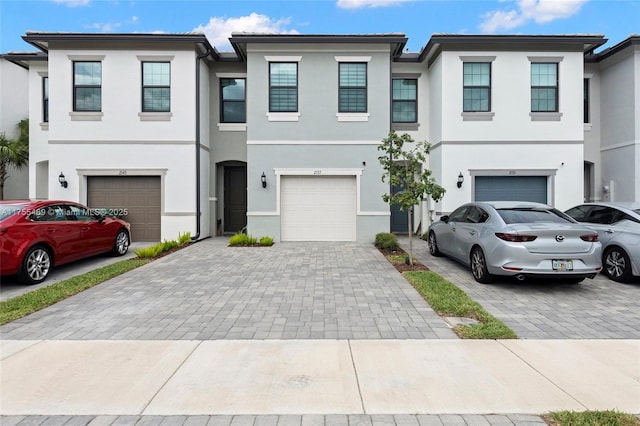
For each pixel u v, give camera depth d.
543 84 13.82
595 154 15.10
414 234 15.75
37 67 14.92
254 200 13.45
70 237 8.95
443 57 13.64
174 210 13.70
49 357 4.45
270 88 13.48
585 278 7.73
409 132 15.19
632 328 5.41
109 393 3.69
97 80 13.58
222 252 11.46
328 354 4.53
